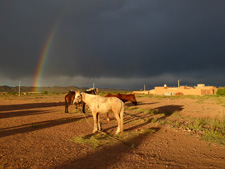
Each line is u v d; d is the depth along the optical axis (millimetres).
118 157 5246
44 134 7922
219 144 6445
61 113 14930
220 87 56594
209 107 19766
